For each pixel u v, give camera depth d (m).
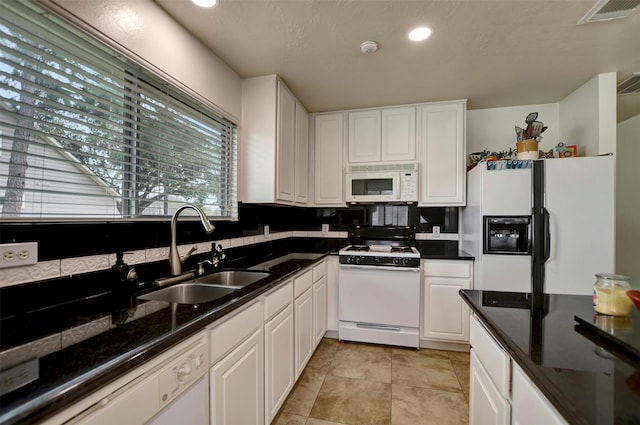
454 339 2.46
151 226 1.47
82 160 1.16
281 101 2.25
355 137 2.90
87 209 1.18
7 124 0.92
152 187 1.48
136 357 0.71
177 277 1.52
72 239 1.11
